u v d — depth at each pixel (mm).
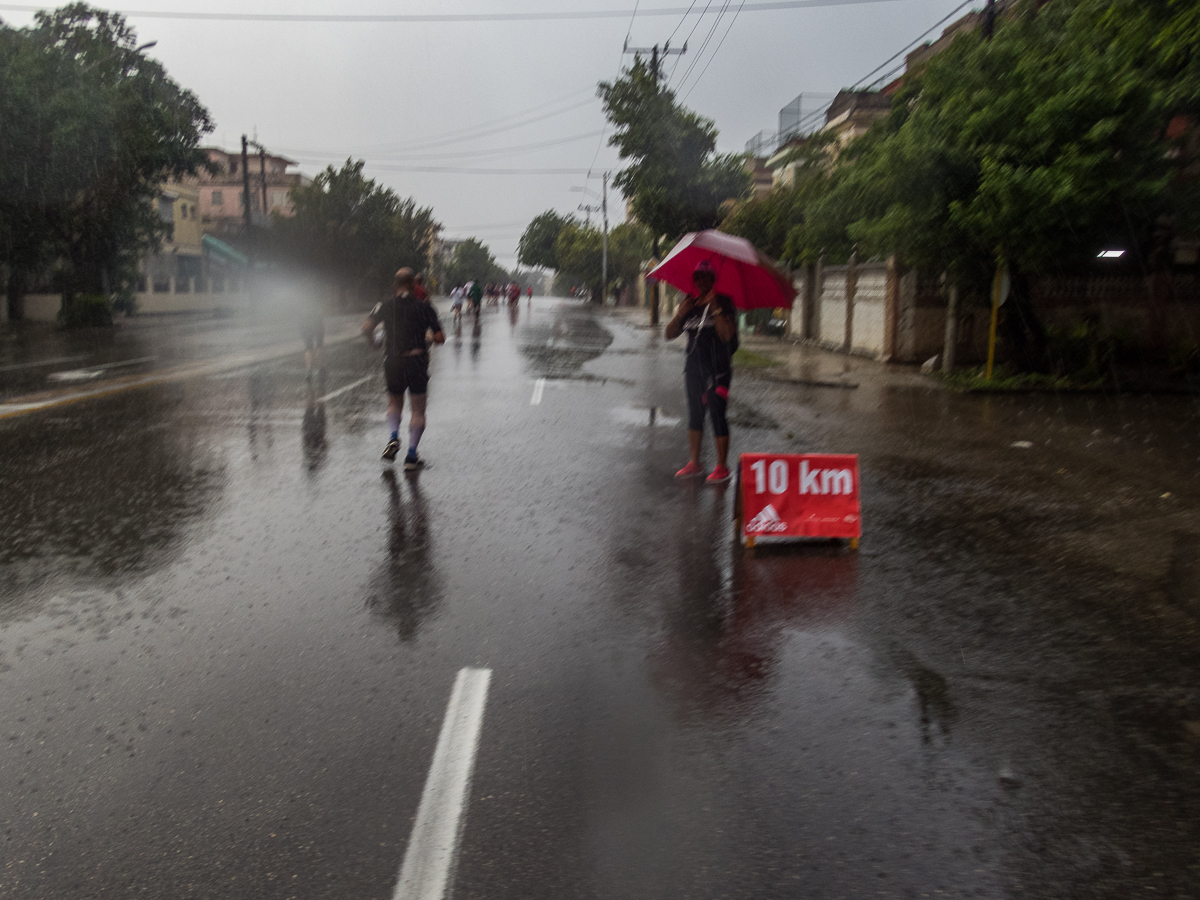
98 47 34250
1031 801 3406
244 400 13359
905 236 15734
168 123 35531
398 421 9070
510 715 3980
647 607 5328
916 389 16250
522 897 2846
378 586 5598
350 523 6984
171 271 60906
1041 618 5238
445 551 6324
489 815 3250
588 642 4793
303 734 3795
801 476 6602
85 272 37969
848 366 20500
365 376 16625
